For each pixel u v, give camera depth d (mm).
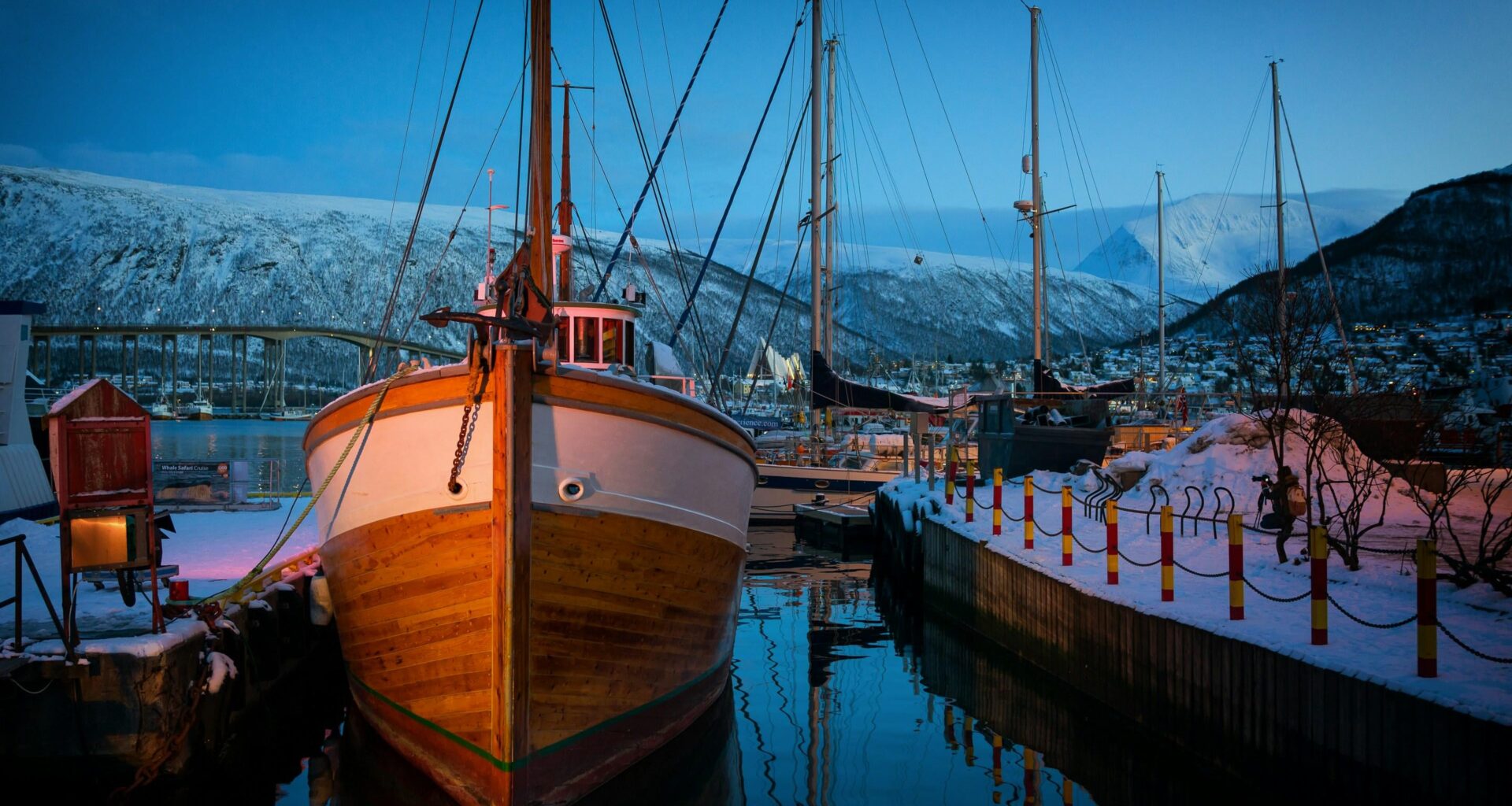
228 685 10305
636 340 13695
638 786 10445
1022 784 10281
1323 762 7969
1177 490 18531
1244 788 8914
